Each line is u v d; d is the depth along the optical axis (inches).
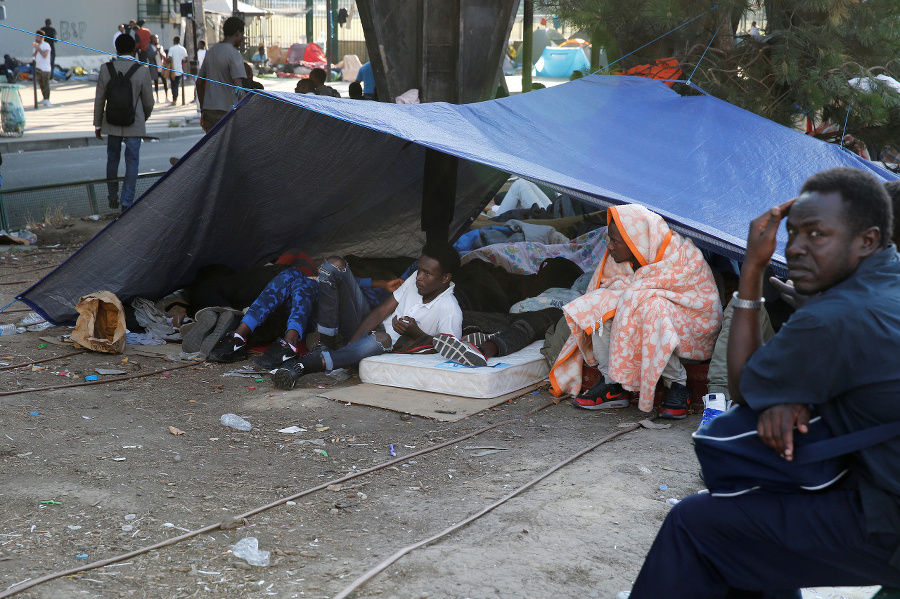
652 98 291.9
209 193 237.9
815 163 255.8
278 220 268.7
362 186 274.5
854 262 73.8
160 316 255.1
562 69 1357.0
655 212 193.0
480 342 213.5
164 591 106.4
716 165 250.4
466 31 351.9
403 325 219.6
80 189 433.1
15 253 357.7
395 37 359.9
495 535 125.0
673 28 327.9
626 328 185.5
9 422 172.2
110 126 433.4
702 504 79.7
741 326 83.3
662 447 167.8
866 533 71.4
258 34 1638.8
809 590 113.7
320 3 1673.2
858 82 308.8
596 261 282.4
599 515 133.3
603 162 245.6
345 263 223.8
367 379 212.1
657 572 82.0
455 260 218.5
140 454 158.1
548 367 217.8
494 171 314.7
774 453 75.1
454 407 191.8
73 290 243.0
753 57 331.0
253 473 151.3
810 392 72.6
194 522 128.7
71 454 156.1
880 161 354.0
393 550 120.3
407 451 164.9
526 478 150.4
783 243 203.5
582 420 186.5
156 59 1086.4
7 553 115.3
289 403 194.2
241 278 254.2
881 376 69.9
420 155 273.6
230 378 214.1
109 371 213.3
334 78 1425.9
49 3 1151.0
